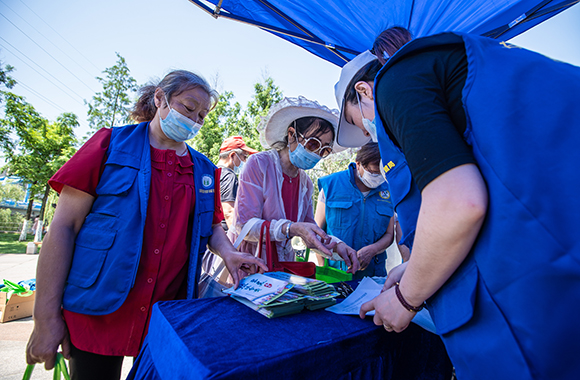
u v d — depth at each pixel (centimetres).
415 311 74
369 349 87
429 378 104
